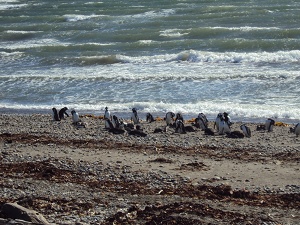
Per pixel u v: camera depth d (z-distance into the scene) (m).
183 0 71.94
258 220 14.81
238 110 30.42
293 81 35.16
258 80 35.78
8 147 23.73
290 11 59.12
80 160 21.12
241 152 22.19
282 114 29.48
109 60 44.28
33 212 14.30
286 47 45.09
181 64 41.88
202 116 27.20
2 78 39.91
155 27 56.41
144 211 15.38
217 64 41.22
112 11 66.88
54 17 65.31
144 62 43.38
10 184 18.59
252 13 59.06
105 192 17.69
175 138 24.81
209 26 55.22
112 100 33.94
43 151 22.84
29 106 33.78
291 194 16.92
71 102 34.12
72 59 45.00
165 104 32.12
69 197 17.16
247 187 17.88
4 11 74.19
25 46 51.53
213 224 14.33
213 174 19.25
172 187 18.02
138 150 22.70
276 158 21.20
